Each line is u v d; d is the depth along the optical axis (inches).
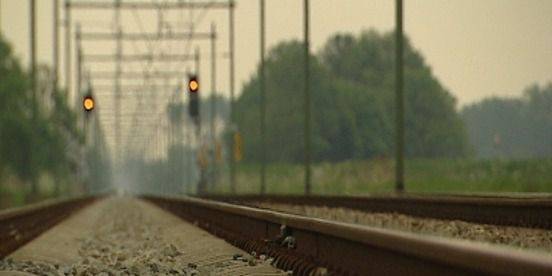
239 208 1683.1
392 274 721.6
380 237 719.1
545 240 1477.6
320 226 945.5
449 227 1900.8
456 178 5408.5
